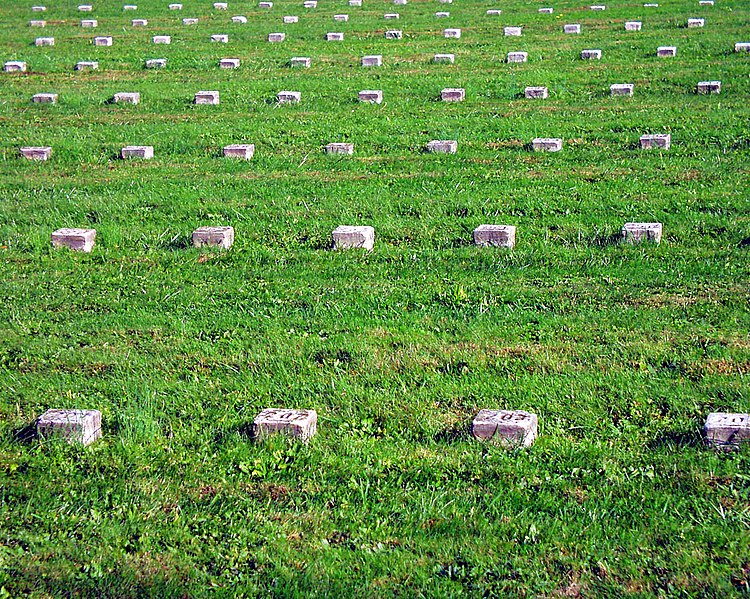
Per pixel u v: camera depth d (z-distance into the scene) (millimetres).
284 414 11102
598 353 12539
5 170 21531
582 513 9383
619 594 8320
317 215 18000
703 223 16641
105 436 11172
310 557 8992
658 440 10531
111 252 17047
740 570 8531
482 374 12148
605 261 15508
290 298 14797
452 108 24531
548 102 24641
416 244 16641
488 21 35062
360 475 10164
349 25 35281
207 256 16641
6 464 10586
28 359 13148
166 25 37219
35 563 9055
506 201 18141
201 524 9531
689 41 29766
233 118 24484
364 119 23891
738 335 12836
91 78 29297
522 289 14672
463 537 9125
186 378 12477
